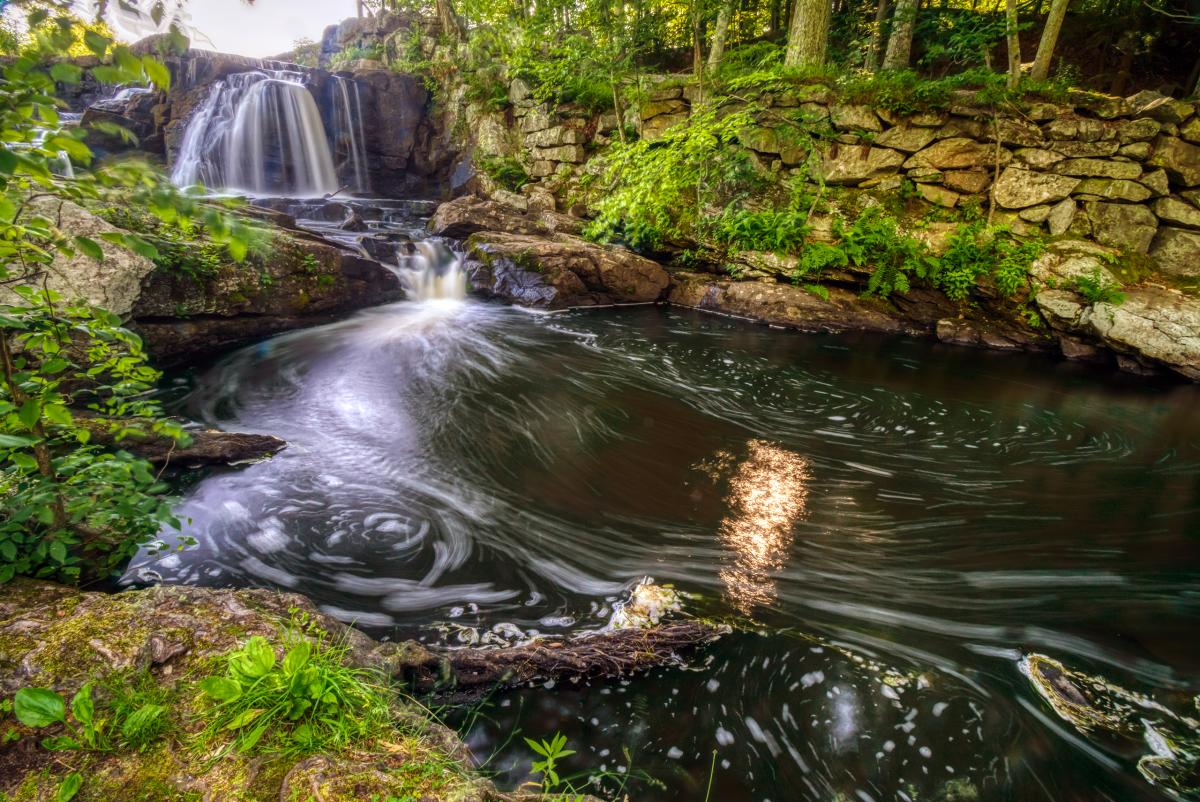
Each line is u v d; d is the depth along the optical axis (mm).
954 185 10812
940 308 10680
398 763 1708
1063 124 10023
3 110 1160
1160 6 13211
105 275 6086
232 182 15984
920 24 13281
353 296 9914
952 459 5918
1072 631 3396
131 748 1710
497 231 13086
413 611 3359
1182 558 4254
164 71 1179
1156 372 8867
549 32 14672
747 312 11375
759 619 3348
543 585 3656
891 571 3957
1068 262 9750
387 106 18703
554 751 1929
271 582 3555
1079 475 5645
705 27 16609
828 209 11430
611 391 7586
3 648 2027
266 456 5160
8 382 2334
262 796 1572
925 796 2338
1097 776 2441
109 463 2732
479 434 6031
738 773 2391
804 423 6746
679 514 4617
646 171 11117
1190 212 9539
